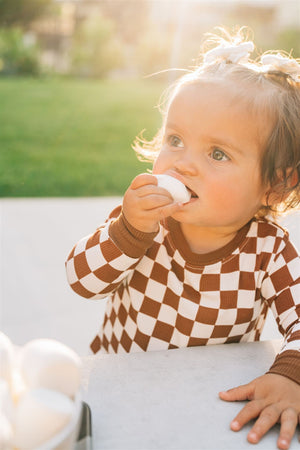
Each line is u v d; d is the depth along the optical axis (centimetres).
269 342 102
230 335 105
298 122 98
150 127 766
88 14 1094
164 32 1076
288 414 78
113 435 72
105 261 95
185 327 104
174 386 84
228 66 101
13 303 246
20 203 383
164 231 107
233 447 72
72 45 1078
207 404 80
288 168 99
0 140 654
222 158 94
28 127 723
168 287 105
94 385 83
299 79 104
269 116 94
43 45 1077
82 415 71
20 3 1047
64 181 514
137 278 107
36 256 294
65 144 664
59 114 801
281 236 106
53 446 51
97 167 576
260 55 123
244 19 1086
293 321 99
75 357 57
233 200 95
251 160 95
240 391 82
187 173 93
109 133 726
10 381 55
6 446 48
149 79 1080
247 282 104
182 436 73
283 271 103
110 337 114
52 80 1045
